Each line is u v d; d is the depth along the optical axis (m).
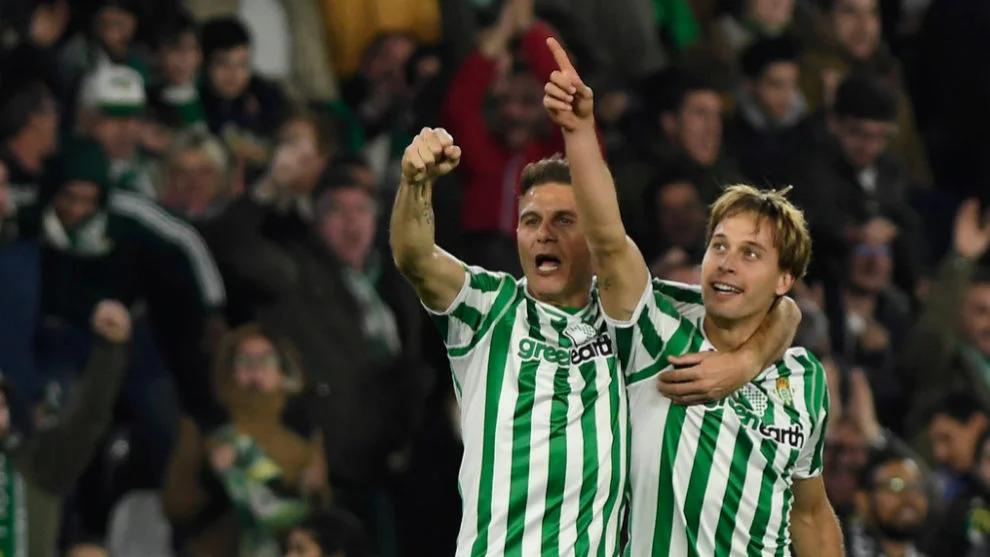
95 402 21.69
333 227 24.66
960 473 25.20
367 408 23.53
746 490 14.84
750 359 14.67
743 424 14.83
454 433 23.53
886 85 28.86
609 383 14.57
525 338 14.52
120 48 25.41
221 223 23.92
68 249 23.06
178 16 25.72
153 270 23.39
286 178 24.69
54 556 21.78
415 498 23.45
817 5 30.77
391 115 26.94
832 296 27.14
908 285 28.52
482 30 26.83
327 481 23.11
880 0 32.16
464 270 14.46
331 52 27.75
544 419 14.34
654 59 29.34
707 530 14.78
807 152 27.72
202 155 24.55
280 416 22.94
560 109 13.90
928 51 31.83
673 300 15.15
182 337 23.41
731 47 30.25
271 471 22.59
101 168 23.27
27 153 23.48
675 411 14.74
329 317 23.86
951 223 30.47
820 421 15.20
